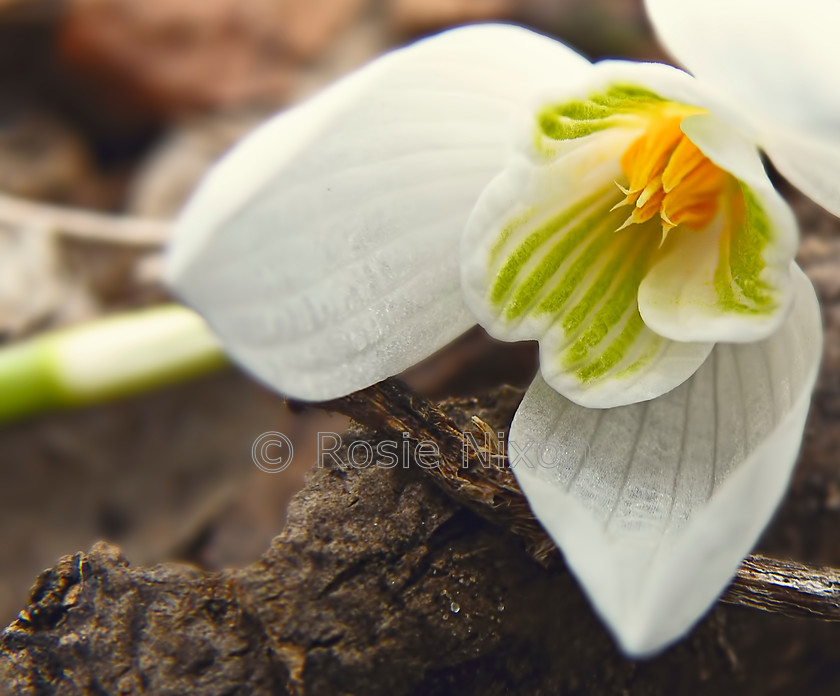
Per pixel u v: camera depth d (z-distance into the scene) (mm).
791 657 133
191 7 210
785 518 137
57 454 175
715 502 104
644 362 114
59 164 209
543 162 112
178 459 175
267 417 177
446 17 216
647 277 114
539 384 115
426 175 113
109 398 155
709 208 114
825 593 113
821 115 101
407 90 110
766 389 112
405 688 116
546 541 115
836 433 138
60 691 116
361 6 223
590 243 115
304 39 219
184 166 208
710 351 114
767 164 145
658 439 114
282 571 115
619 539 110
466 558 116
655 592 104
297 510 117
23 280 178
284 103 217
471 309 113
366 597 115
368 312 113
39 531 171
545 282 114
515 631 118
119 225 183
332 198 110
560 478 113
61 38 206
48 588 117
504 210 112
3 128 210
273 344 109
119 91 211
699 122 109
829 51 102
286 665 114
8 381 152
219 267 105
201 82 214
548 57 112
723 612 123
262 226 107
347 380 113
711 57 104
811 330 110
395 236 113
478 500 114
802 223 147
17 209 181
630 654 104
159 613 116
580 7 210
